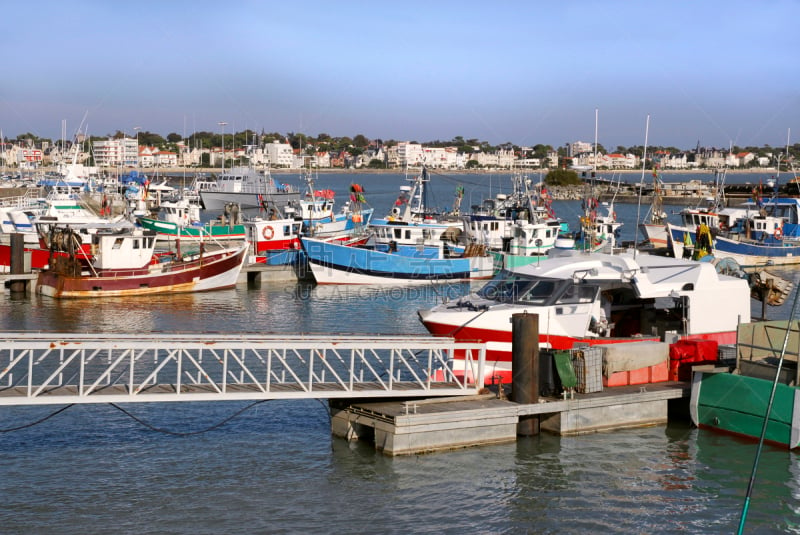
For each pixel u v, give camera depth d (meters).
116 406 27.81
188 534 20.97
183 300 53.97
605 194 160.88
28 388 23.92
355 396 25.92
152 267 55.88
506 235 65.31
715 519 22.11
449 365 31.03
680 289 30.52
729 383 26.75
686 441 26.70
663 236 76.44
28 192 94.81
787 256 71.50
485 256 62.88
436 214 71.38
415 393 26.33
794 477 24.22
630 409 27.56
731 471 24.66
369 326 45.81
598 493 23.33
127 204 93.62
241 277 61.84
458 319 29.89
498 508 22.47
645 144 60.00
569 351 27.41
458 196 77.06
